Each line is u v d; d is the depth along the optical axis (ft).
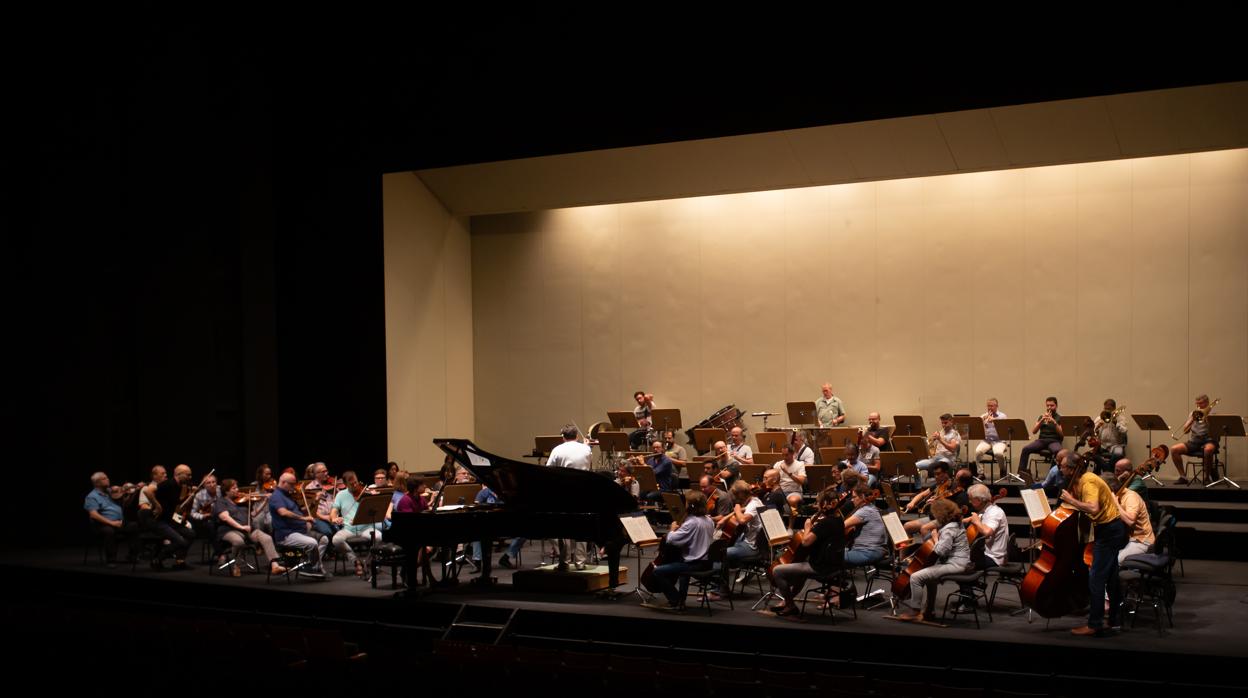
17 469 51.31
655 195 56.08
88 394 52.39
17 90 51.78
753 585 36.40
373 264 53.57
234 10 55.62
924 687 23.89
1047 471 49.93
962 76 41.34
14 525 51.13
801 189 55.42
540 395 61.16
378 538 38.68
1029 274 50.90
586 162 55.26
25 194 52.01
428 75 51.62
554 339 60.85
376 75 52.95
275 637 29.25
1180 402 48.14
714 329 57.26
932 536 30.63
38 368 51.80
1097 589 27.61
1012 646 26.96
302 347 55.36
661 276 58.44
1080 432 45.91
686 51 46.21
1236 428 43.42
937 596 33.47
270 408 56.80
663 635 30.68
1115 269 49.34
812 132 50.16
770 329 56.03
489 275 62.44
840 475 37.22
